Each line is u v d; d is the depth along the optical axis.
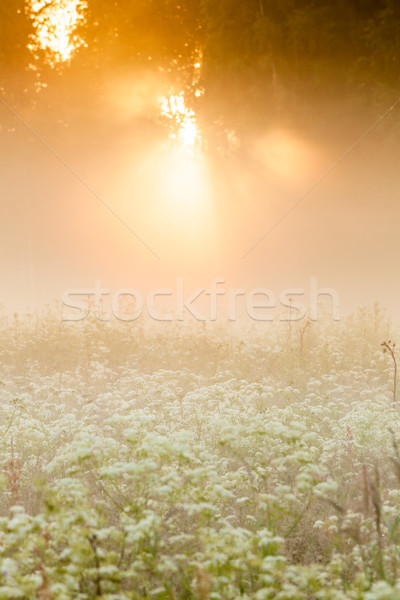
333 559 4.28
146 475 4.39
